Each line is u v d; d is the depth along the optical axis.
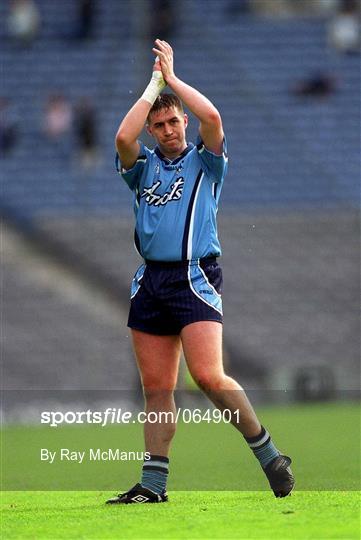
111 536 19.62
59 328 84.44
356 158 101.88
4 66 107.75
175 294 24.39
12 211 94.75
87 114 99.81
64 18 111.81
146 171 24.94
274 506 23.23
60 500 26.95
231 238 92.38
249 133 103.12
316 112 105.25
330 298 90.50
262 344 87.88
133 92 105.62
